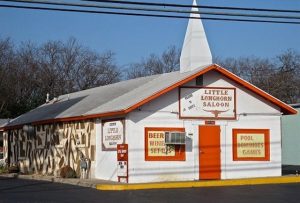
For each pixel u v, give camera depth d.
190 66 28.83
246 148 26.66
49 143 32.72
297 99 67.06
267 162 27.02
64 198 19.20
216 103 26.16
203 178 25.61
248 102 26.84
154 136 24.84
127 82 34.06
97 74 70.62
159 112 25.02
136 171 24.39
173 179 25.05
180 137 25.02
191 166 25.45
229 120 26.38
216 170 25.92
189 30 29.38
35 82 64.06
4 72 60.69
